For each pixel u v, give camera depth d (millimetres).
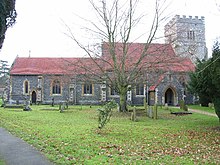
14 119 22031
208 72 17312
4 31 7613
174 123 20891
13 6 7848
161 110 34125
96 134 14430
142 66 28719
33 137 13172
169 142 12664
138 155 9836
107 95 49562
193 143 12570
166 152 10461
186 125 19656
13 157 9242
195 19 53469
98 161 8828
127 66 30297
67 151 10188
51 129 16078
